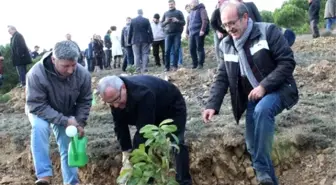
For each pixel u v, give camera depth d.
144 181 4.02
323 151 6.35
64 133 5.89
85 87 5.91
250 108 5.41
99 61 18.66
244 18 5.07
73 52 5.41
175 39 13.07
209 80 10.20
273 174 5.29
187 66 14.16
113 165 6.86
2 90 18.98
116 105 5.04
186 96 9.51
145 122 5.05
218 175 6.62
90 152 6.99
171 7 12.95
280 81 4.99
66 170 5.94
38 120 5.79
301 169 6.34
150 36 13.79
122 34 15.51
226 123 7.18
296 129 6.71
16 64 13.87
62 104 5.80
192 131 6.98
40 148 5.72
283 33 5.55
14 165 7.88
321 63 9.74
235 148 6.63
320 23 22.78
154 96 5.10
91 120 8.59
